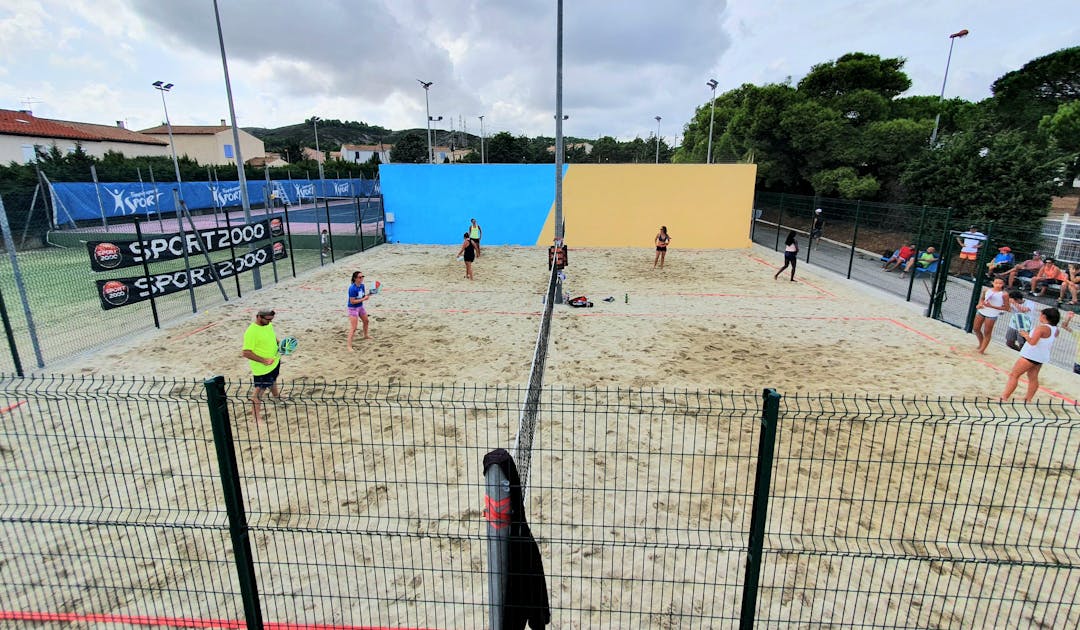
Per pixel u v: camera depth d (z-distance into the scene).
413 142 72.31
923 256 16.16
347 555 4.69
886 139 26.05
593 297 14.33
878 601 3.96
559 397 7.84
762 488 3.15
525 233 23.05
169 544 4.82
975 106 34.19
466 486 5.66
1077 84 30.36
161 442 6.55
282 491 5.57
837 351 10.18
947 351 10.21
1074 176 26.16
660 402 7.70
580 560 4.61
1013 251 17.31
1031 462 6.17
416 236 23.52
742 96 37.25
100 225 24.56
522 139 69.81
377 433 6.81
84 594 4.26
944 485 5.71
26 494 5.47
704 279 16.80
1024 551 4.74
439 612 4.09
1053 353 10.20
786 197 23.67
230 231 13.55
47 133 41.47
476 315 12.51
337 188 45.84
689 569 4.50
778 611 4.07
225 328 11.38
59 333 11.05
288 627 3.85
